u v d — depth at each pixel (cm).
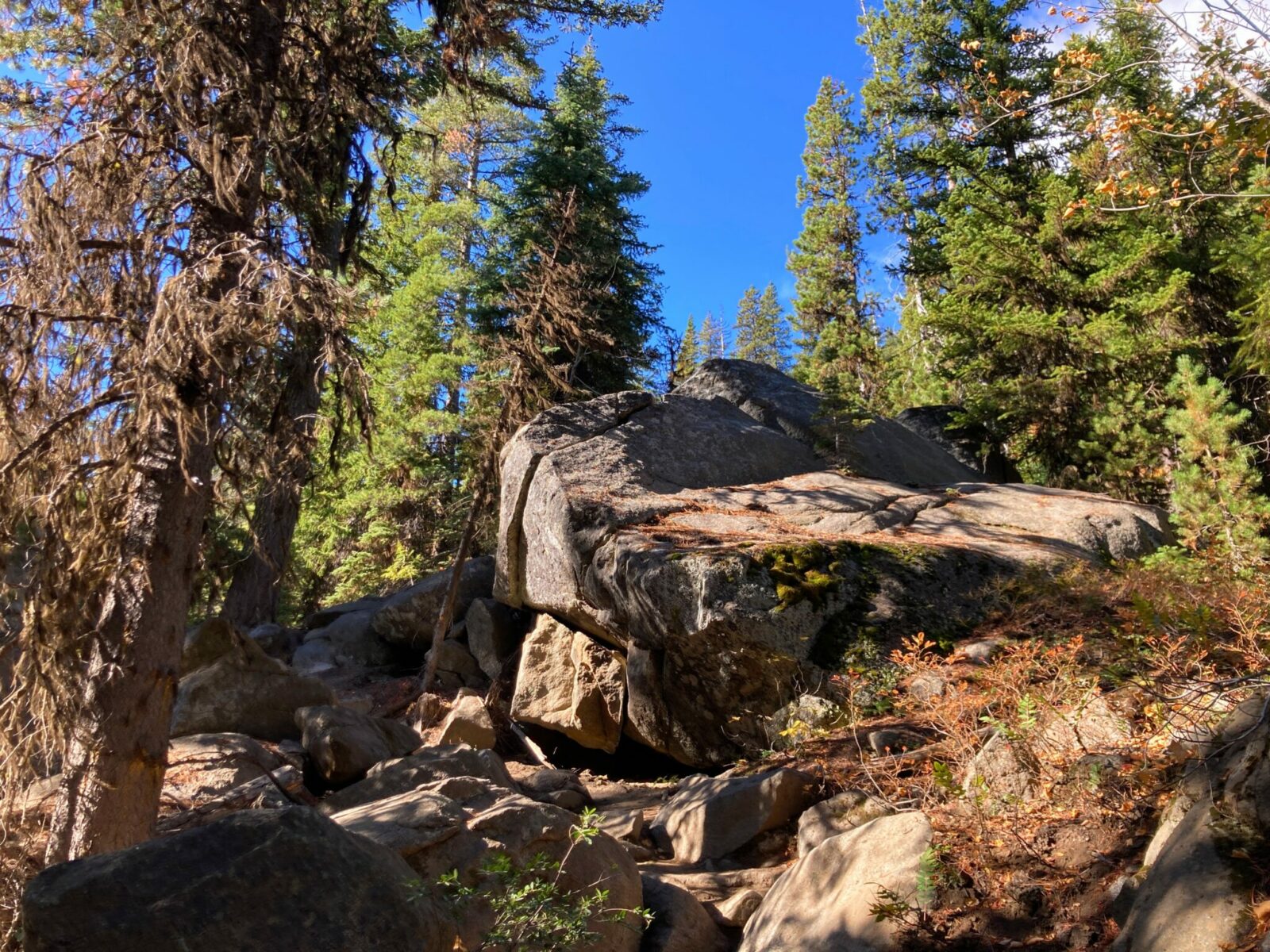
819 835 616
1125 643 607
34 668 597
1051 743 508
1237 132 942
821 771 733
